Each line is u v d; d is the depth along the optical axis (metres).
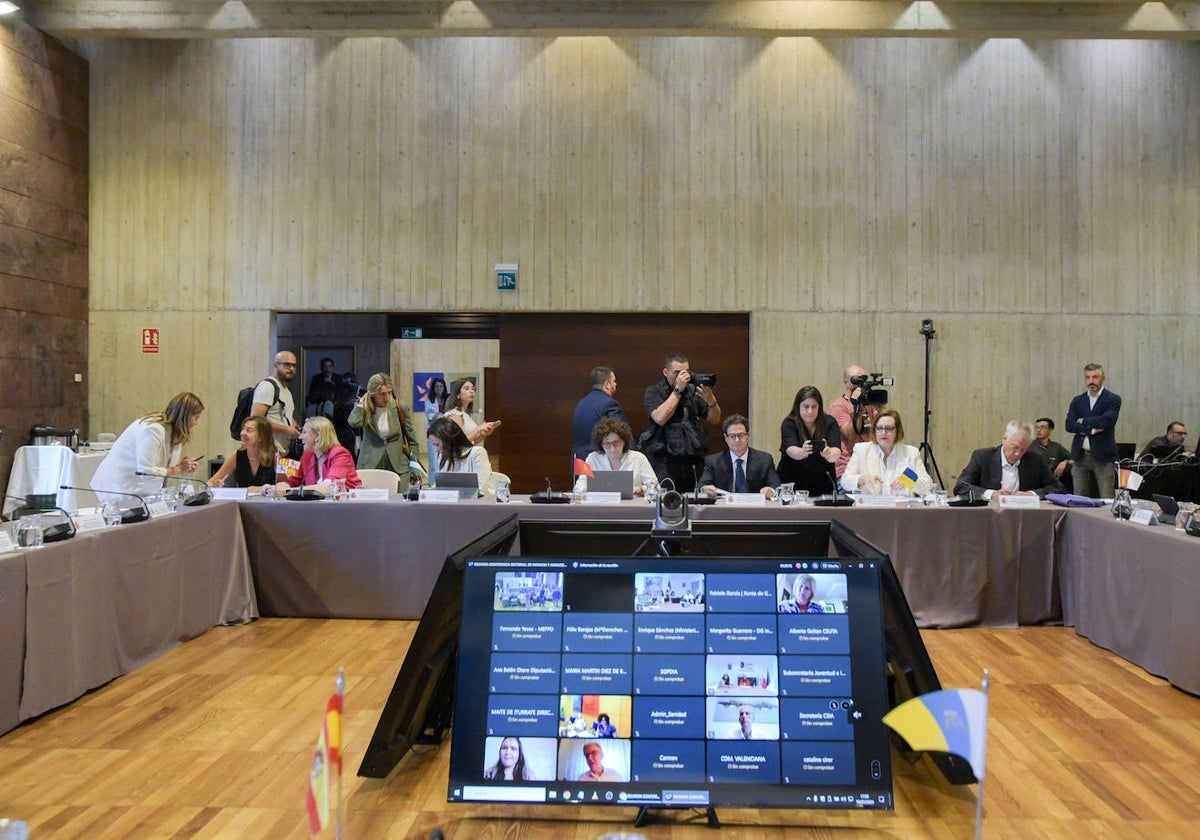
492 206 7.47
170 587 3.79
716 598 2.28
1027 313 7.40
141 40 7.54
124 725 2.96
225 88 7.52
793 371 7.44
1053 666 3.66
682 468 5.49
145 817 2.30
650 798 2.14
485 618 2.29
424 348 8.23
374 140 7.48
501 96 7.46
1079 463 6.90
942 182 7.39
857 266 7.42
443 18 6.44
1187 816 2.34
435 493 4.36
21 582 2.89
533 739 2.19
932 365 7.41
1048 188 7.39
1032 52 7.39
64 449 6.25
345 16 6.50
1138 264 7.39
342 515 4.34
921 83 7.40
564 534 2.75
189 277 7.54
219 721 3.00
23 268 6.79
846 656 2.23
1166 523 3.75
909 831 2.25
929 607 4.23
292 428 6.58
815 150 7.42
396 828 2.26
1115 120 7.39
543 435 7.66
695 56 7.44
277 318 7.89
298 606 4.37
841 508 4.17
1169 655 3.40
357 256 7.49
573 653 2.25
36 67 6.88
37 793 2.44
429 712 2.76
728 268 7.44
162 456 4.52
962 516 4.21
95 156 7.56
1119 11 6.32
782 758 2.17
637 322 7.62
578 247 7.45
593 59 7.46
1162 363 7.39
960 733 1.55
